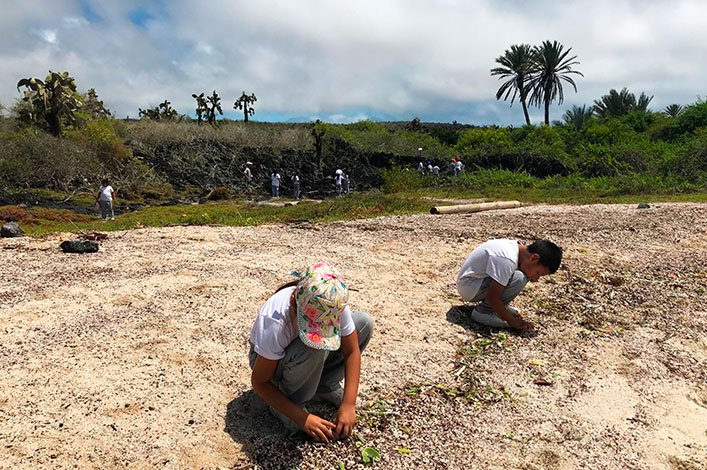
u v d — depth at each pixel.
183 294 4.90
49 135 21.86
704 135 24.61
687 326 4.91
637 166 25.33
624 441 3.20
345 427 2.88
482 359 4.06
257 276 5.54
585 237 8.18
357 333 3.19
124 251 6.32
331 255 6.60
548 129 34.28
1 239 6.77
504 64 44.50
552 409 3.48
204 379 3.51
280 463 2.80
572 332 4.65
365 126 37.97
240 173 27.45
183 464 2.74
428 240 7.68
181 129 29.03
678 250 7.52
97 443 2.83
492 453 3.02
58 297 4.71
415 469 2.84
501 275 4.34
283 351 2.73
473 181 23.80
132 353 3.77
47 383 3.33
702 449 3.16
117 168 23.59
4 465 2.62
